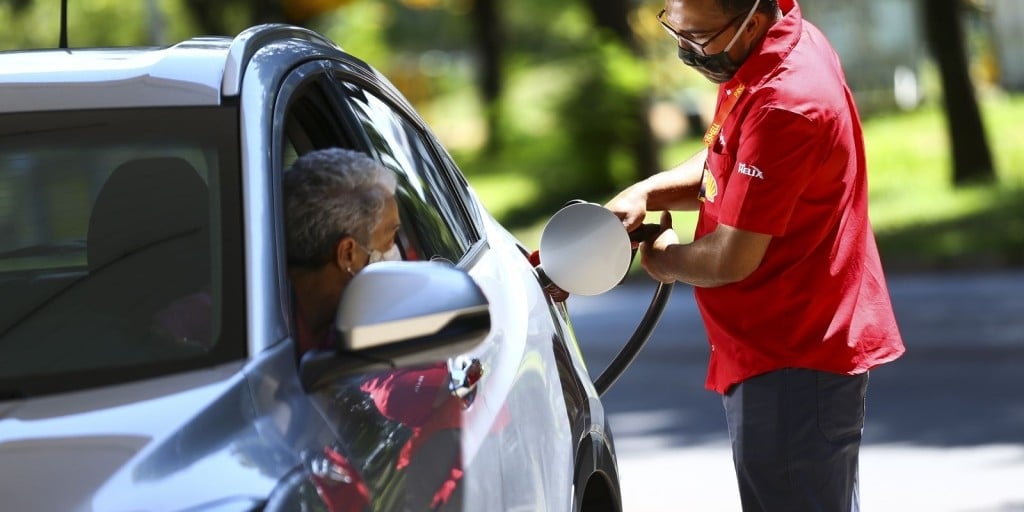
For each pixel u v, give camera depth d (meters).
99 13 75.94
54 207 6.04
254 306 5.39
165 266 5.65
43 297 5.73
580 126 58.12
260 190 5.80
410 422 5.64
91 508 4.46
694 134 79.50
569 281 8.28
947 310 30.28
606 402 23.84
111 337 5.45
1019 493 15.20
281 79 6.40
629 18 58.94
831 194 7.83
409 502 5.38
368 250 6.31
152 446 4.70
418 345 5.21
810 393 7.95
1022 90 80.19
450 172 8.55
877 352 8.03
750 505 8.26
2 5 60.59
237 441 4.82
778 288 7.89
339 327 5.25
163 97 6.23
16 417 4.92
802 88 7.67
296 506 4.71
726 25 7.77
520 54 66.75
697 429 20.55
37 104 6.37
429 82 109.81
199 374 5.15
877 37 77.19
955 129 47.62
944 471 16.47
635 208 8.96
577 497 7.47
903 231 41.78
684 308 35.62
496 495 6.14
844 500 8.12
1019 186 46.09
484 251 7.99
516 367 7.02
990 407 20.27
